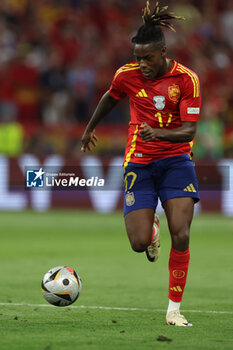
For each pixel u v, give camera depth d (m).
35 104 77.25
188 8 95.44
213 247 44.88
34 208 68.06
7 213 66.06
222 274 33.50
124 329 19.03
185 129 19.58
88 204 67.75
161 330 18.89
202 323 20.34
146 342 17.03
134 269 35.06
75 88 76.44
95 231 53.97
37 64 81.88
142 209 19.83
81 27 89.50
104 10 93.88
